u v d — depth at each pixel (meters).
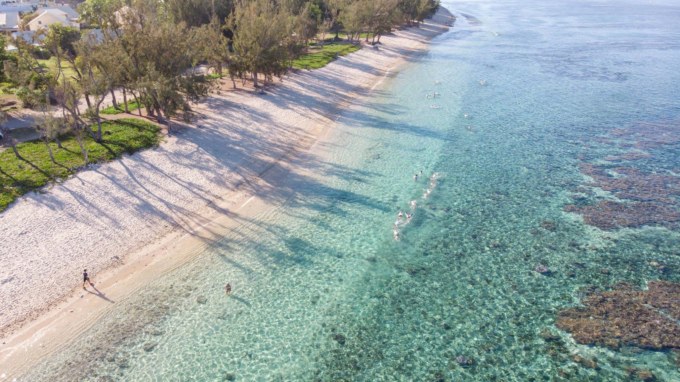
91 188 37.69
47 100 42.22
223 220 37.09
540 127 57.75
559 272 32.06
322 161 47.72
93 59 46.22
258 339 26.34
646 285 30.58
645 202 40.31
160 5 75.81
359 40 110.06
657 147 51.12
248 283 30.59
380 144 52.28
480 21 161.38
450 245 34.97
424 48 109.94
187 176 41.84
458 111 63.72
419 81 79.50
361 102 67.00
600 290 30.20
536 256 33.78
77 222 34.12
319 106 63.09
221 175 42.91
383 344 26.23
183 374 24.06
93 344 25.61
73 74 61.06
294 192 41.69
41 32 48.44
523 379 23.98
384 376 24.19
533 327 27.33
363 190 42.41
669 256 33.44
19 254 30.55
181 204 38.16
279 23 65.62
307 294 29.80
